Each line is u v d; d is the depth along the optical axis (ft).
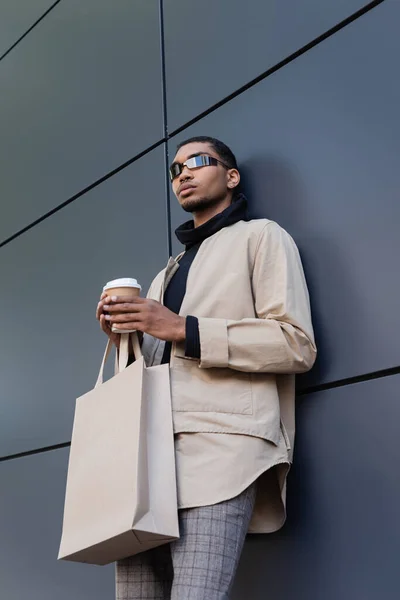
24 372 10.15
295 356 6.19
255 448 5.88
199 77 8.77
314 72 7.54
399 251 6.46
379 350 6.39
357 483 6.29
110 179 9.68
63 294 9.92
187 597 5.36
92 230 9.75
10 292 10.72
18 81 11.73
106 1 10.53
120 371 6.14
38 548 9.29
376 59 7.06
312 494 6.53
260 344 6.12
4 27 12.32
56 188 10.50
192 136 8.64
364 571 6.08
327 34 7.54
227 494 5.63
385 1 7.12
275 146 7.67
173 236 8.63
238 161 7.97
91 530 5.67
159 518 5.49
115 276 9.21
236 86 8.27
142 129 9.40
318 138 7.32
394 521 6.01
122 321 6.13
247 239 6.71
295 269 6.65
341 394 6.57
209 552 5.49
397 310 6.35
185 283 6.86
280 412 6.63
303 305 6.48
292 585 6.47
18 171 11.23
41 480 9.52
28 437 9.83
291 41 7.84
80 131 10.37
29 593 9.23
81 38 10.80
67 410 9.42
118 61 10.05
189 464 5.76
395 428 6.17
